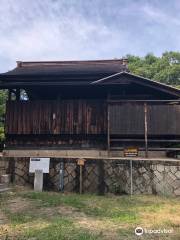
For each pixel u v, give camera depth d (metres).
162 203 10.11
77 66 17.89
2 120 29.89
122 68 16.47
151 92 14.95
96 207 9.33
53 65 18.23
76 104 15.15
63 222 7.54
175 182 11.53
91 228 7.10
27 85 14.96
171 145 15.83
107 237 6.45
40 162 12.49
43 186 12.42
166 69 42.69
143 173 11.82
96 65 17.95
